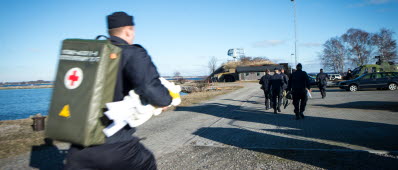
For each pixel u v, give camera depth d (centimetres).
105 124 168
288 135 638
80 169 177
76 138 159
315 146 524
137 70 169
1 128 909
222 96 2220
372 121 771
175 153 532
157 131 780
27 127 928
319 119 859
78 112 161
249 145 559
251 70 6738
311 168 405
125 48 176
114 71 168
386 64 4016
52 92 178
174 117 1072
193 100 1889
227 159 473
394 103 1177
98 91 161
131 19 196
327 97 1706
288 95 1043
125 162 177
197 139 647
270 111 1141
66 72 175
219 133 706
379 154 454
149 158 196
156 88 170
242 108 1312
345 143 536
